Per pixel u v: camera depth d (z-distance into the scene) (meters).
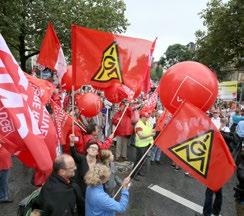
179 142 4.67
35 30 24.73
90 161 5.56
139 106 12.92
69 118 6.50
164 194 8.74
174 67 5.30
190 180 10.16
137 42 6.32
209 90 5.09
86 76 6.01
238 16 32.28
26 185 8.34
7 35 18.52
